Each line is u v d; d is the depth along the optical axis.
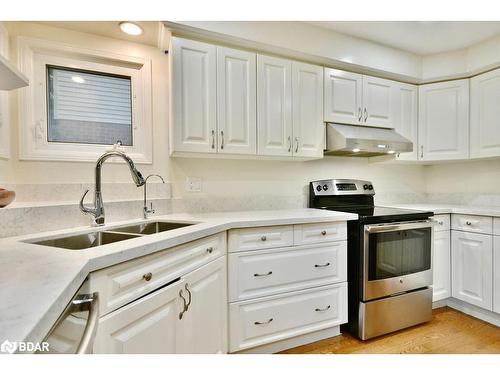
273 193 2.28
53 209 1.30
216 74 1.74
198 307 1.29
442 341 1.78
